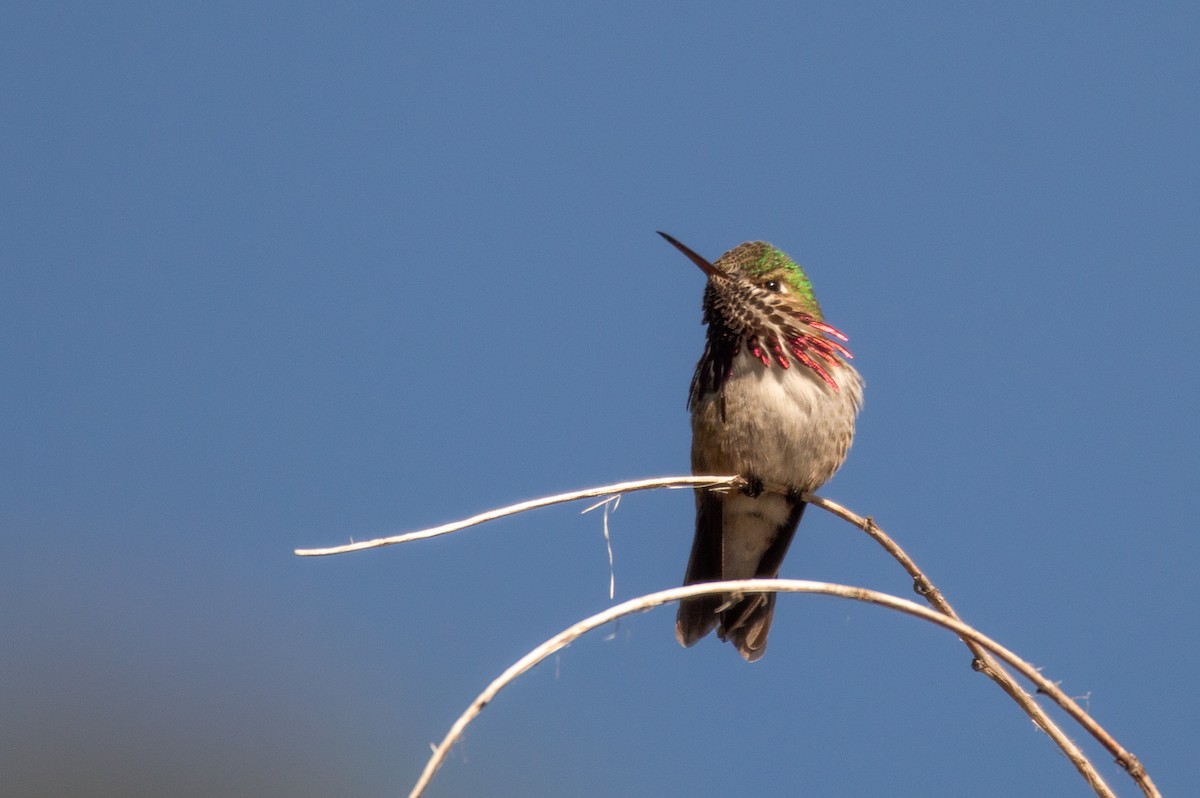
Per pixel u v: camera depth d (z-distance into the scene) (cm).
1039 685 513
